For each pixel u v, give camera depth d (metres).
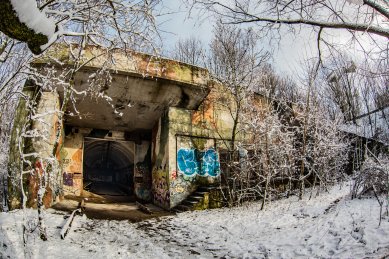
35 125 11.58
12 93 8.08
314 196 14.02
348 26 5.23
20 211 10.05
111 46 6.73
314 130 15.31
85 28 5.87
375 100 16.30
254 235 8.84
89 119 16.03
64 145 16.56
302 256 6.49
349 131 18.53
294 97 18.45
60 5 5.22
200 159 15.48
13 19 2.38
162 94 14.73
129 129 17.86
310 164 15.97
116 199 17.42
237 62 15.51
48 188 11.95
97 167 32.78
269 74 16.86
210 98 16.38
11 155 11.12
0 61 5.77
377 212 7.86
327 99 19.25
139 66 13.38
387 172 9.27
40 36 2.69
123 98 14.49
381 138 16.27
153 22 5.69
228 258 7.16
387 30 4.97
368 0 4.80
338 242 6.72
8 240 7.31
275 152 13.77
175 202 14.38
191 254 7.56
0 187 12.70
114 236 9.11
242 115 14.57
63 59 11.23
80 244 7.94
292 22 5.48
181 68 14.61
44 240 7.68
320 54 6.03
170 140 14.96
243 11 5.65
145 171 18.34
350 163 19.27
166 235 9.58
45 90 12.22
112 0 4.92
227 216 11.60
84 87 13.09
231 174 15.22
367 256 5.60
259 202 14.26
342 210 9.06
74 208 12.69
